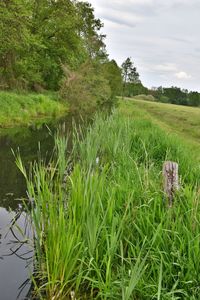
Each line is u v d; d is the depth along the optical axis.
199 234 3.46
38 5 31.61
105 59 50.16
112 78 50.28
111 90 47.16
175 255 3.50
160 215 4.11
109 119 9.48
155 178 5.45
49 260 3.71
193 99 97.44
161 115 33.81
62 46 34.06
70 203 3.99
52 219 3.82
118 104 40.00
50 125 16.91
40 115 20.67
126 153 6.54
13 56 24.44
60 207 3.86
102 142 7.10
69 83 28.61
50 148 11.03
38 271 3.97
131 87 93.75
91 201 3.65
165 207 4.36
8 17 16.38
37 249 3.96
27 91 26.44
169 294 3.20
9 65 24.36
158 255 3.62
